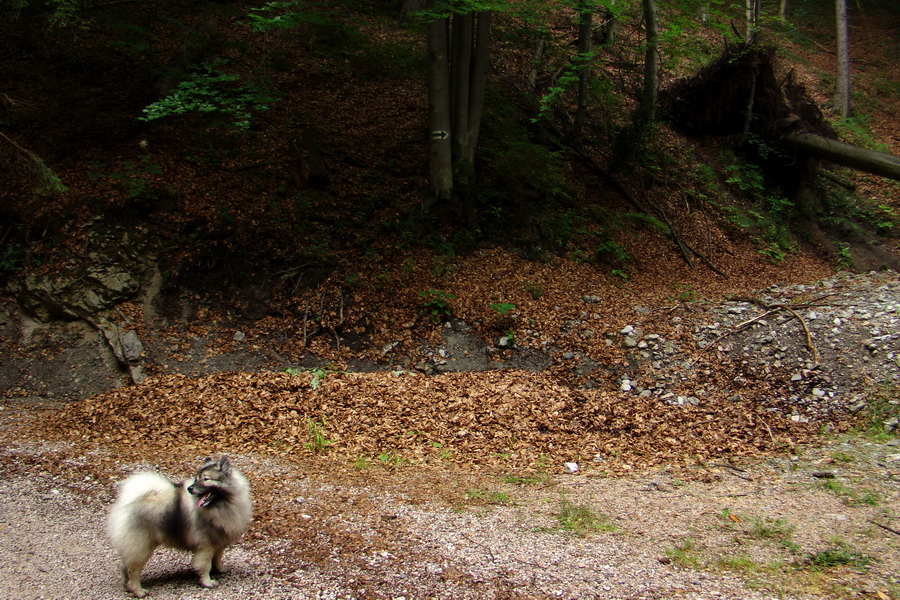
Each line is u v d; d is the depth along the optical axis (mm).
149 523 4332
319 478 7250
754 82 18500
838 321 10461
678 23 15805
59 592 4355
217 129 14297
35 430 8844
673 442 8523
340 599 4414
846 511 6062
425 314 12047
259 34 17938
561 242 14570
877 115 23359
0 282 11203
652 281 14414
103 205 11836
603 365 11000
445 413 9312
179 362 10797
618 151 17016
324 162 14352
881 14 29625
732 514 6105
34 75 14297
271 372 10727
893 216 18312
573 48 19031
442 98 13367
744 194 18328
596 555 5203
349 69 17750
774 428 8766
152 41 16406
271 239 12445
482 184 14727
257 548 5305
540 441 8625
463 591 4562
